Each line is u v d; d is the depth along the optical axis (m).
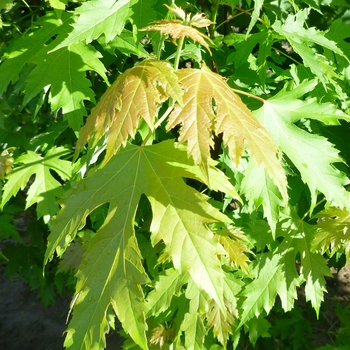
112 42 0.45
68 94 0.42
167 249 0.28
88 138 0.30
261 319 0.54
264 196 0.37
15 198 0.69
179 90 0.27
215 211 0.28
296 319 0.73
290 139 0.38
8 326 0.88
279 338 0.81
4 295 0.97
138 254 0.29
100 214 0.52
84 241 0.55
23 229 1.01
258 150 0.27
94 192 0.31
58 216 0.32
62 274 0.73
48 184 0.48
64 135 0.60
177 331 0.46
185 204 0.29
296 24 0.44
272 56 0.52
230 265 0.38
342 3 0.51
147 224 0.52
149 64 0.29
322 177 0.38
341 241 0.43
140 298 0.28
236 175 0.45
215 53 0.51
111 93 0.29
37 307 0.93
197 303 0.41
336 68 0.49
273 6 0.53
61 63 0.42
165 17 0.42
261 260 0.45
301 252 0.45
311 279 0.44
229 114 0.27
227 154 0.44
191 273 0.28
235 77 0.48
